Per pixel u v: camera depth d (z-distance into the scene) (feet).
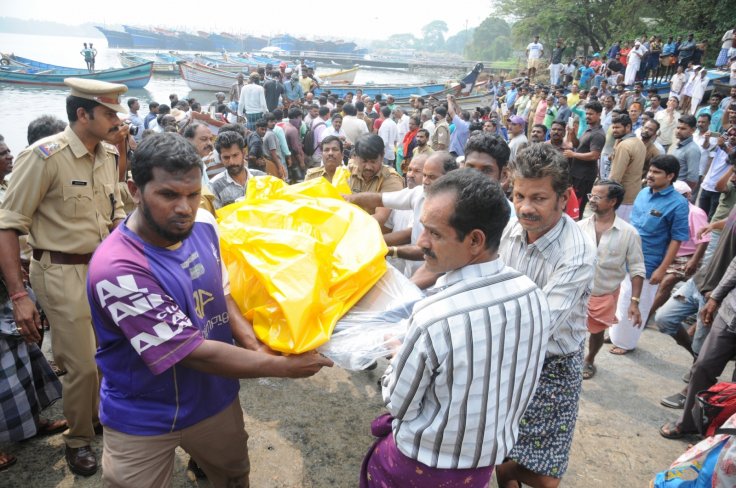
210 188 11.56
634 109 33.86
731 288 9.01
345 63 217.97
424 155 10.81
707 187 22.68
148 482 5.95
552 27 119.34
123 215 9.06
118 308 5.17
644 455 9.60
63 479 8.38
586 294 6.98
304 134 34.88
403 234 10.20
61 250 8.00
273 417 10.15
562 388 7.07
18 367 8.49
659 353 13.41
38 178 7.64
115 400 5.80
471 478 5.14
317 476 8.75
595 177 23.25
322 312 6.21
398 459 5.36
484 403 4.78
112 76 84.17
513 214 8.55
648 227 12.91
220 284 6.26
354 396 10.96
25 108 61.21
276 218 7.27
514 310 4.75
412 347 4.67
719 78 56.85
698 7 86.33
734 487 6.20
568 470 9.14
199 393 6.02
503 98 71.26
